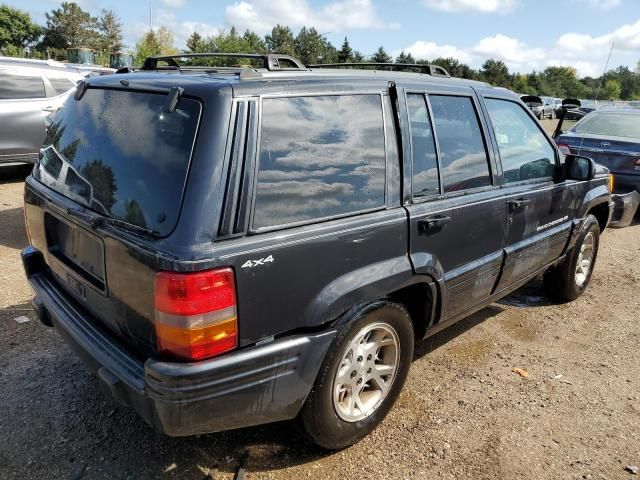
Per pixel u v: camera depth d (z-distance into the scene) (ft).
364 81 9.04
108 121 8.53
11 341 12.44
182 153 7.06
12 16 271.90
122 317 7.72
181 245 6.68
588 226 15.67
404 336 9.71
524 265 12.96
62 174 9.23
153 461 8.99
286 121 7.71
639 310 16.08
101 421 9.91
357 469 8.96
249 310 7.20
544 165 13.50
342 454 9.31
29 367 11.48
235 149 7.06
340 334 8.36
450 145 10.52
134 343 7.72
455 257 10.53
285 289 7.55
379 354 9.69
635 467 9.27
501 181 11.83
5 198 25.63
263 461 9.06
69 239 9.04
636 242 23.75
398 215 9.11
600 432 10.20
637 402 11.25
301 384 7.98
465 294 11.13
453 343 13.62
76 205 8.50
